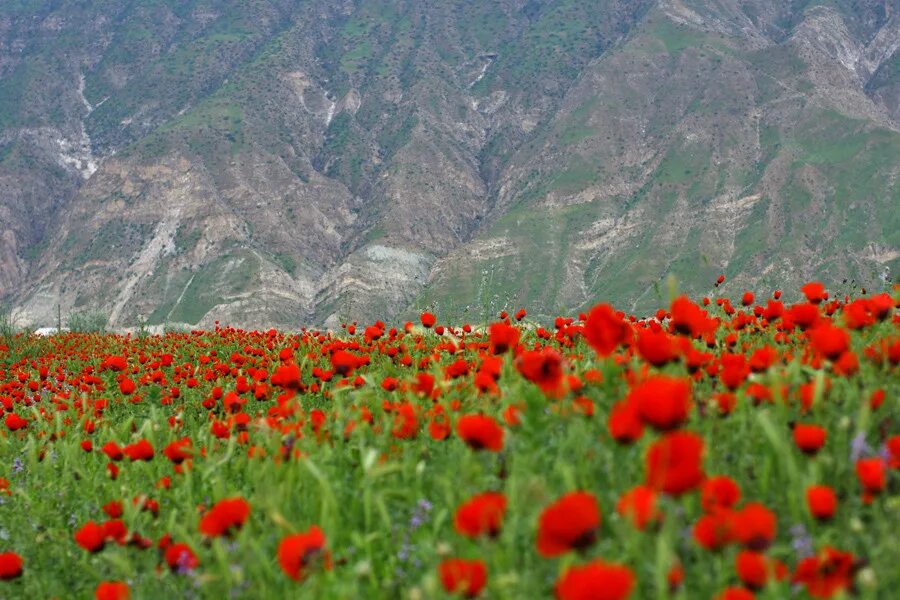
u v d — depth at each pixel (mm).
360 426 4957
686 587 2984
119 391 11047
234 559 4027
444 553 3037
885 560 2844
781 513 3480
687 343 4344
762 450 3926
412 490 4191
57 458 7137
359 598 3350
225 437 6164
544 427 4035
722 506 2961
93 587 4793
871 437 3904
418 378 5566
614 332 4133
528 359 3990
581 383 4590
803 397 3998
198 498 5465
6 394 11156
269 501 4051
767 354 4781
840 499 3381
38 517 5805
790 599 2848
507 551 3016
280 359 9867
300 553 3178
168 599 4230
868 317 5191
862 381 4219
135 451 5598
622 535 2705
